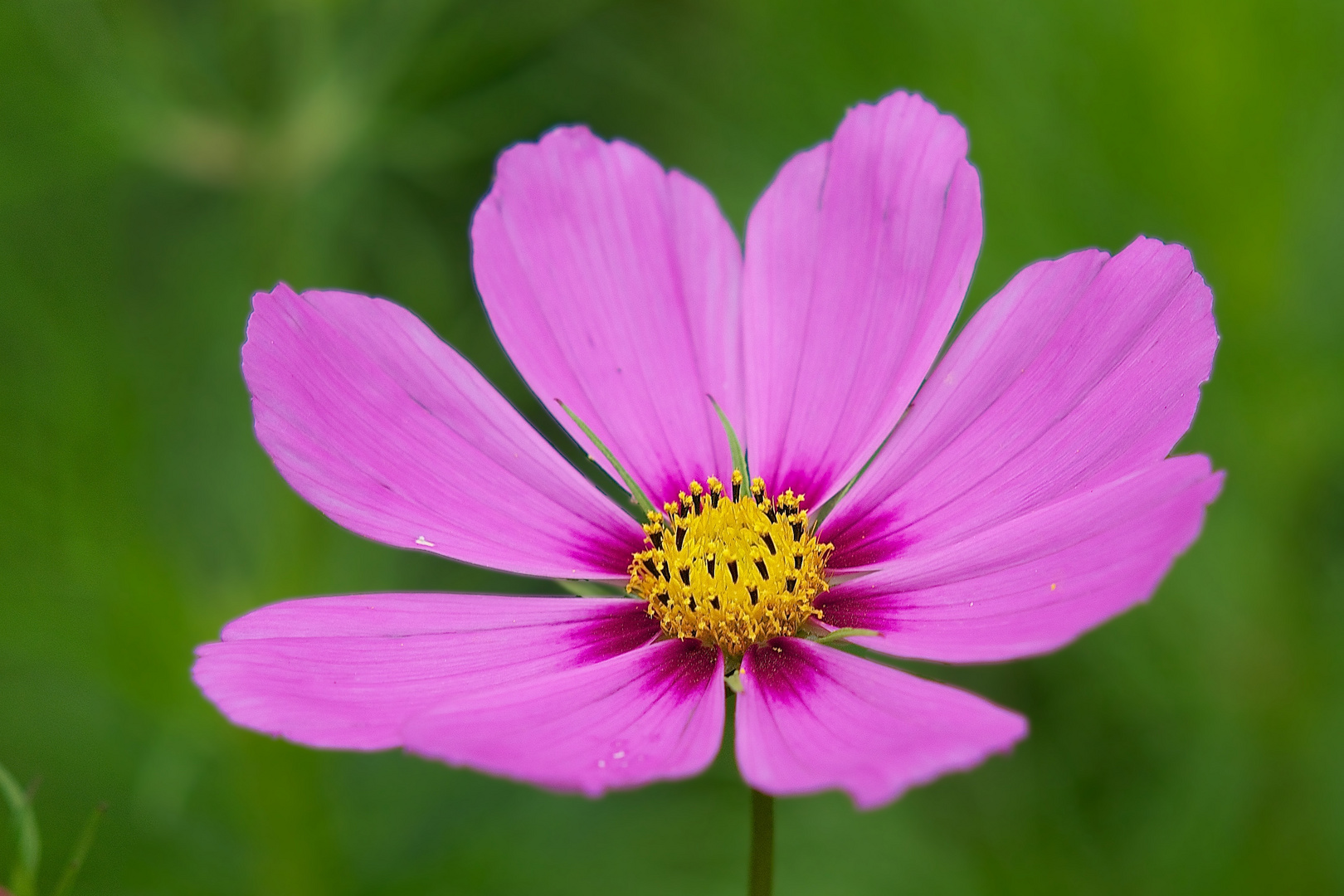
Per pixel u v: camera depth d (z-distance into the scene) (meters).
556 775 0.26
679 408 0.30
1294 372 0.34
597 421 0.30
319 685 0.27
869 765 0.25
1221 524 0.34
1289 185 0.34
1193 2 0.34
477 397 0.29
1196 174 0.34
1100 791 0.34
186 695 0.33
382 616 0.28
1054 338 0.28
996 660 0.26
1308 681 0.34
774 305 0.30
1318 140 0.34
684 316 0.30
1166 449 0.27
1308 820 0.33
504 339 0.29
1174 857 0.33
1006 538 0.27
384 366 0.29
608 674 0.28
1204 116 0.34
